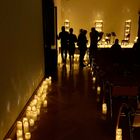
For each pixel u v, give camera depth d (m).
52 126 4.21
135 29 12.46
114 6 12.29
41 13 6.77
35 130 4.06
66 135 3.89
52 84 6.86
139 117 3.32
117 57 6.54
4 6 3.55
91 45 9.37
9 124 3.84
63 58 9.78
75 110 4.93
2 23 3.46
